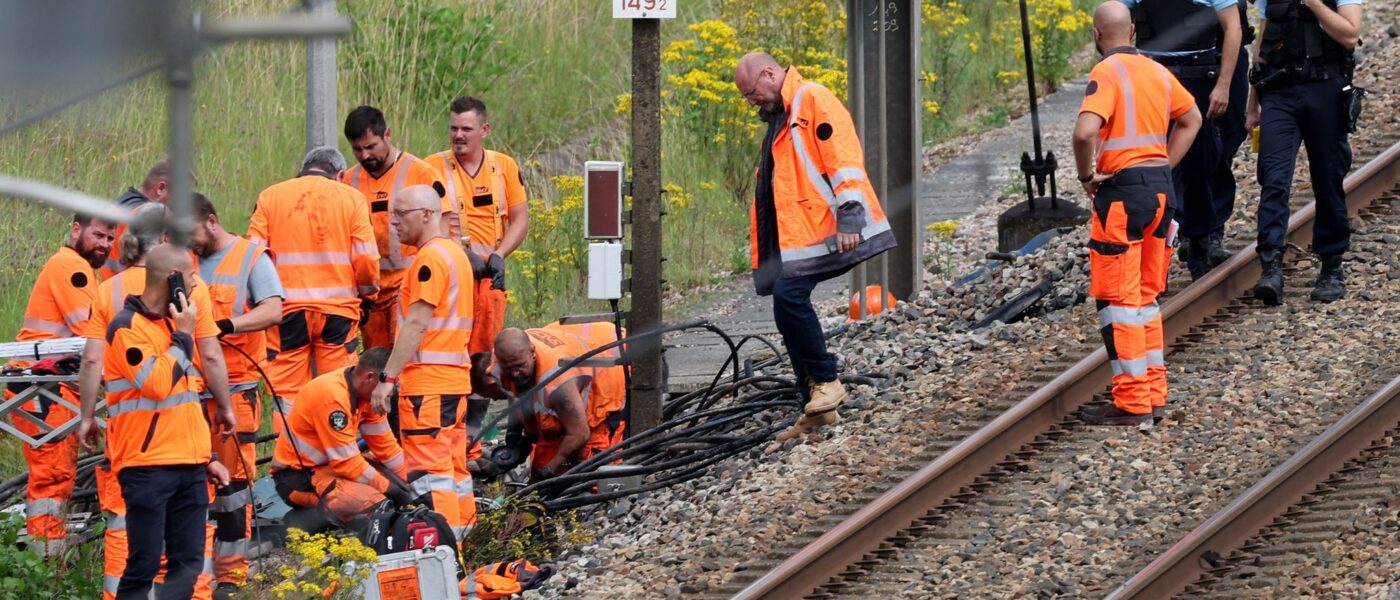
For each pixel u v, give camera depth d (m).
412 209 26.16
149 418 21.75
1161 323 28.47
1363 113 40.56
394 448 26.75
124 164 43.09
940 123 62.44
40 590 25.09
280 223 28.73
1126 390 26.45
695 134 55.78
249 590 24.75
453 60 58.03
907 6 38.38
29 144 42.84
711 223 51.88
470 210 31.94
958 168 55.75
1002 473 25.70
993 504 24.64
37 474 27.28
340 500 26.12
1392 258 32.25
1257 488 22.55
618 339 30.12
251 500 26.06
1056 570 22.11
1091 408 27.19
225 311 25.78
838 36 62.69
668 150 54.12
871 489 25.78
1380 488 23.02
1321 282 31.16
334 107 34.31
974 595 21.67
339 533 26.70
